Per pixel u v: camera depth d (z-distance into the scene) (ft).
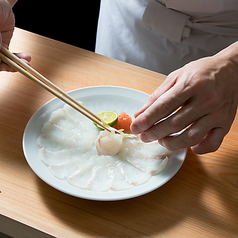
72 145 2.56
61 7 6.54
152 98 2.53
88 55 3.22
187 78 2.39
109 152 2.51
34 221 2.27
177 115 2.38
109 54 3.67
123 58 3.60
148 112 2.39
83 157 2.51
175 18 3.22
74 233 2.24
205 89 2.37
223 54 2.51
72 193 2.27
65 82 3.00
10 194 2.36
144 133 2.46
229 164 2.57
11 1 2.83
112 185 2.36
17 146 2.60
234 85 2.45
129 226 2.28
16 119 2.74
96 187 2.35
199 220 2.33
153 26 3.29
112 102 2.86
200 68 2.41
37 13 6.43
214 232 2.29
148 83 3.06
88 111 2.57
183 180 2.49
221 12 3.17
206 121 2.39
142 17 3.29
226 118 2.45
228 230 2.30
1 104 2.82
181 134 2.41
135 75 3.11
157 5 3.23
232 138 2.71
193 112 2.37
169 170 2.43
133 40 3.49
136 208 2.35
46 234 2.24
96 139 2.57
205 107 2.37
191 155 2.61
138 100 2.85
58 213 2.31
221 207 2.38
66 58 3.18
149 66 3.54
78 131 2.64
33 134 2.59
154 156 2.50
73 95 2.84
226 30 3.27
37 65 3.10
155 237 2.25
